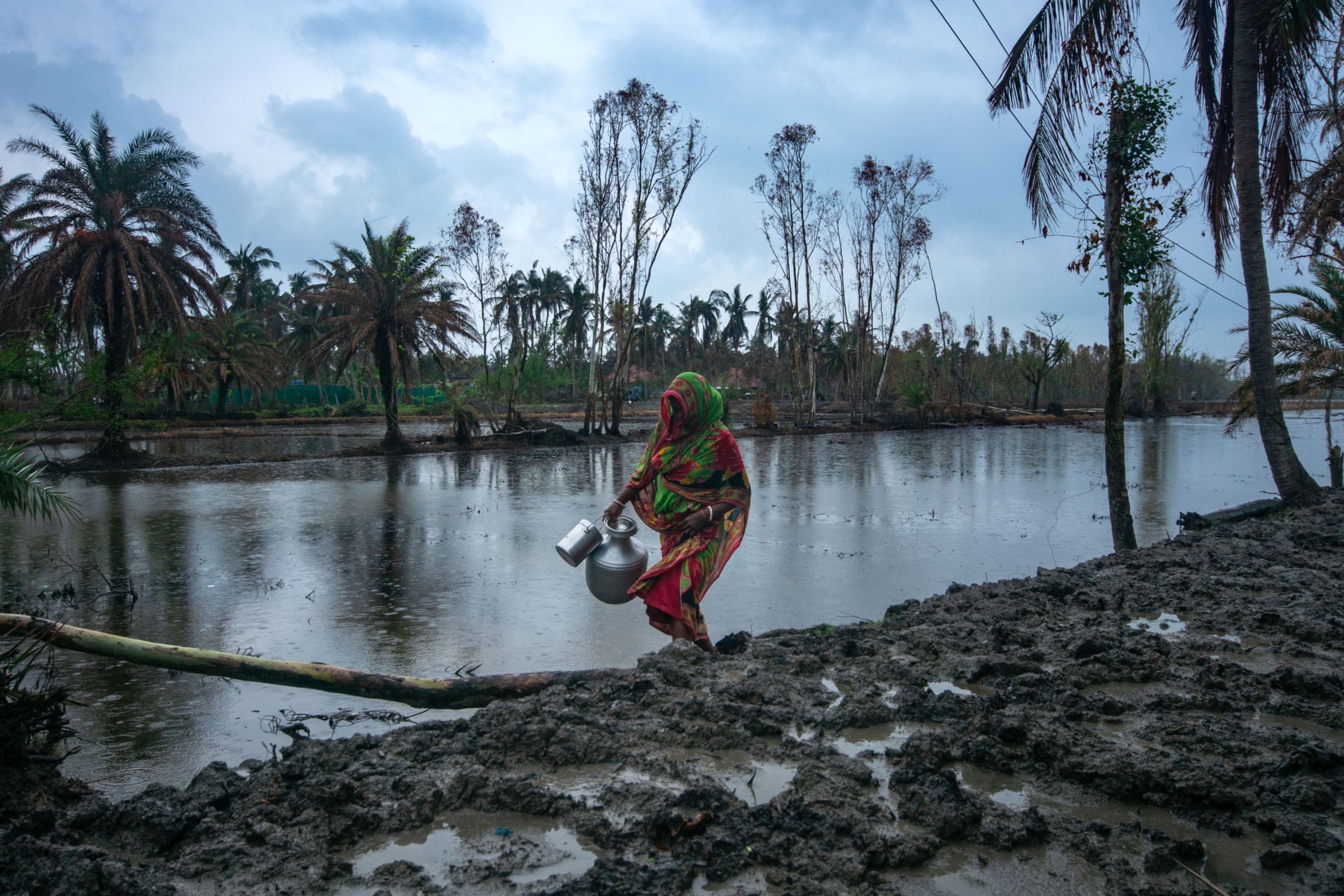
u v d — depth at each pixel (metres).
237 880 2.26
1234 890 2.12
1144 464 22.56
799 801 2.51
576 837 2.47
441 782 2.76
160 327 26.20
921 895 2.12
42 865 2.30
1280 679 3.60
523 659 5.70
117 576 8.70
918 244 43.78
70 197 23.75
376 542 10.85
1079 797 2.69
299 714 4.62
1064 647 4.23
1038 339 56.50
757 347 77.62
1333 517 8.88
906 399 47.22
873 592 7.90
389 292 28.62
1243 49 11.51
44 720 3.28
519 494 16.67
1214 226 13.20
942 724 3.25
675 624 4.37
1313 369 13.84
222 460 23.95
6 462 4.33
